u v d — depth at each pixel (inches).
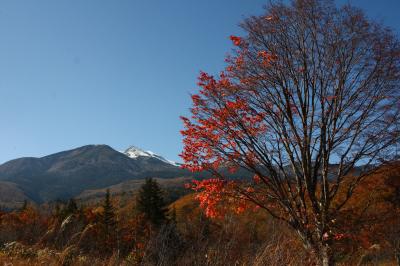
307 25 513.3
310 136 511.5
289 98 526.0
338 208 481.4
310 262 300.5
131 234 327.0
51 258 303.3
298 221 470.3
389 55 501.4
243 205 500.7
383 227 455.5
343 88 507.8
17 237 404.8
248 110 533.3
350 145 505.4
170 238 258.4
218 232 263.9
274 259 253.8
